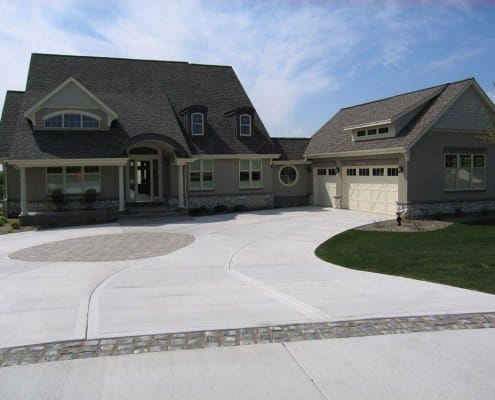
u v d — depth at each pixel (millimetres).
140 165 25641
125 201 24953
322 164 27391
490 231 16766
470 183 22375
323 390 4539
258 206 27172
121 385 4660
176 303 7492
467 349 5523
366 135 23828
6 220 21859
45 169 23219
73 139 22875
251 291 8336
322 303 7438
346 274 10000
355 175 24578
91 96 23422
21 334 6027
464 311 6961
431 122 20594
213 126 27219
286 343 5711
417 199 20906
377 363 5141
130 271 10461
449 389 4555
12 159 20953
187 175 25469
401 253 12703
